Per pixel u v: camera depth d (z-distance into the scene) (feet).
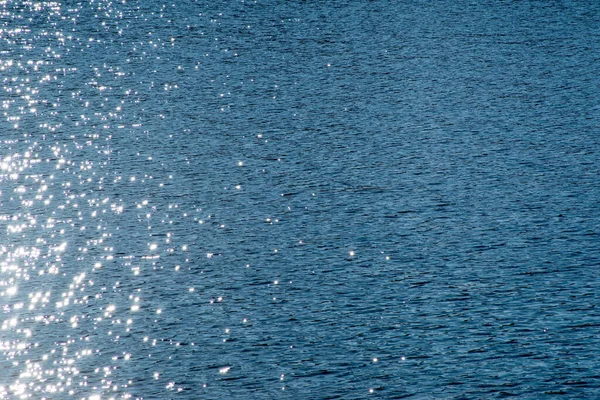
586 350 282.36
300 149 481.05
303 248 363.76
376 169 448.65
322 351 286.66
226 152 476.95
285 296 324.39
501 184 424.87
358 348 288.10
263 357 284.00
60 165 455.22
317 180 435.94
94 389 267.80
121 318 310.04
